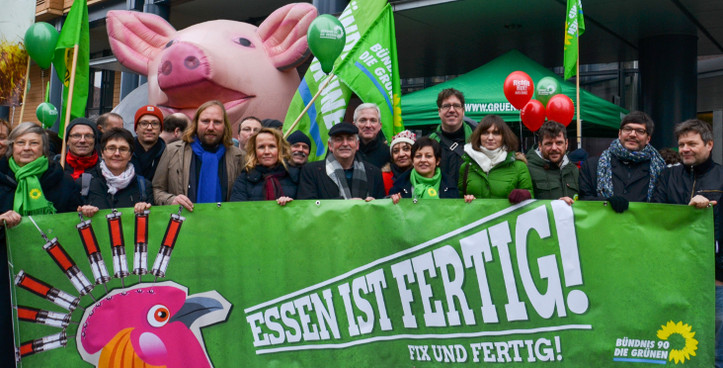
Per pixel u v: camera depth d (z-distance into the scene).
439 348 3.66
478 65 12.71
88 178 4.11
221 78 7.46
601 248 3.57
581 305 3.58
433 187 4.10
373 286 3.72
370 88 6.29
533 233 3.61
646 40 9.73
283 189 4.17
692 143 3.86
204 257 3.78
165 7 12.86
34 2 6.02
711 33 9.55
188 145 4.48
